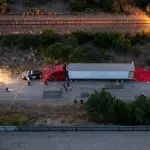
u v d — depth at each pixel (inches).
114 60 1939.0
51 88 1780.3
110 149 1403.8
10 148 1435.8
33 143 1454.2
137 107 1534.2
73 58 1898.4
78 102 1689.2
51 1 2385.6
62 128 1498.5
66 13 2262.6
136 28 2127.2
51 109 1663.4
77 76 1786.4
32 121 1594.5
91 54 1926.7
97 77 1786.4
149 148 1402.6
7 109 1678.2
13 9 2326.5
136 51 1971.0
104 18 2207.2
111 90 1747.0
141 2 2325.3
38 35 2075.5
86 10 2272.4
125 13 2252.7
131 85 1775.3
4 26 2177.7
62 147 1427.2
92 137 1464.1
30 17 2242.9
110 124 1540.4
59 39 2068.2
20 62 1967.3
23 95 1755.7
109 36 2017.7
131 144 1422.2
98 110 1534.2
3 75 1882.4
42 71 1886.1
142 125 1494.8
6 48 2058.3
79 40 2059.5
